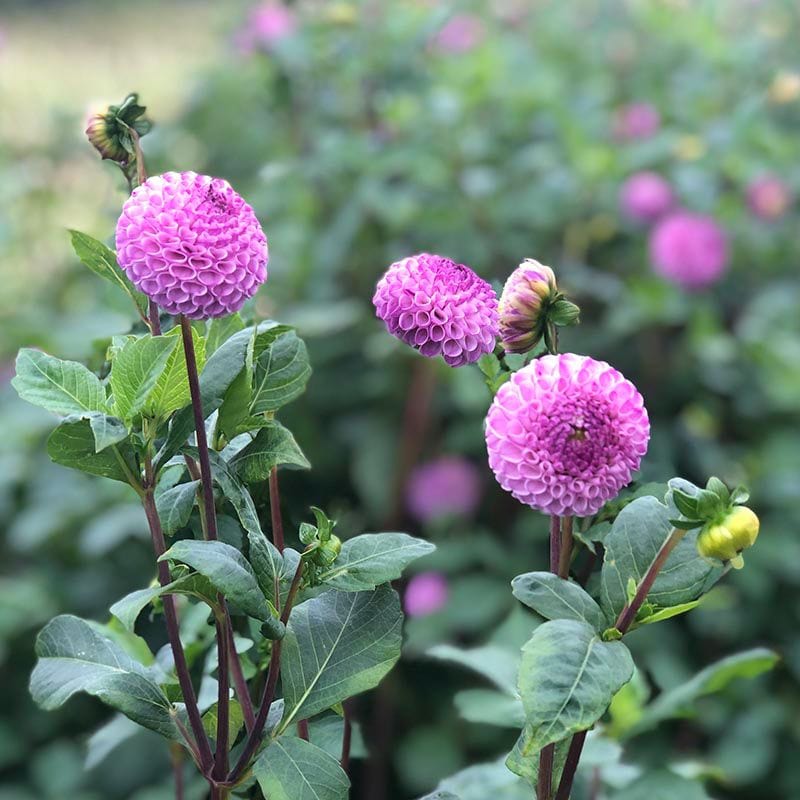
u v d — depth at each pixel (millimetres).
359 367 1909
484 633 1736
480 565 1834
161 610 822
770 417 1989
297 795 666
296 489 1773
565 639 638
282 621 675
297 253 1949
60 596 1858
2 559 2012
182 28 3939
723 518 641
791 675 1771
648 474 805
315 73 1998
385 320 703
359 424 1864
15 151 2572
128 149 730
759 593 1722
